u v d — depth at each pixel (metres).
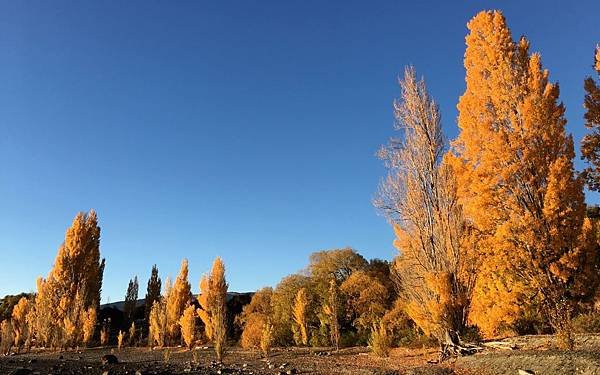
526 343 13.02
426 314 14.95
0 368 13.05
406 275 16.05
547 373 8.79
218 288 34.97
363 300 28.00
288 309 31.72
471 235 14.52
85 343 32.84
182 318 29.91
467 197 15.17
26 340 30.80
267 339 21.23
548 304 12.22
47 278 37.72
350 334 27.53
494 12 15.71
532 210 13.30
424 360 14.50
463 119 15.30
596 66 16.97
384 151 17.25
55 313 34.62
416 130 16.97
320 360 17.73
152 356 23.56
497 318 13.49
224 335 20.19
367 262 34.31
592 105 16.88
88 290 39.47
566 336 10.76
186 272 38.75
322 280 31.98
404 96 17.45
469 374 10.66
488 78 15.21
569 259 12.08
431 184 16.11
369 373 12.20
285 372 13.51
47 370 12.55
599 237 13.88
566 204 12.55
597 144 16.42
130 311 48.50
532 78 14.18
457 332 14.25
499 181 13.92
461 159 15.47
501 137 13.88
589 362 8.52
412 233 16.03
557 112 13.67
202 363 17.97
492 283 13.94
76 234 39.91
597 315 13.88
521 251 12.80
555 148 13.46
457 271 14.75
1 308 46.31
